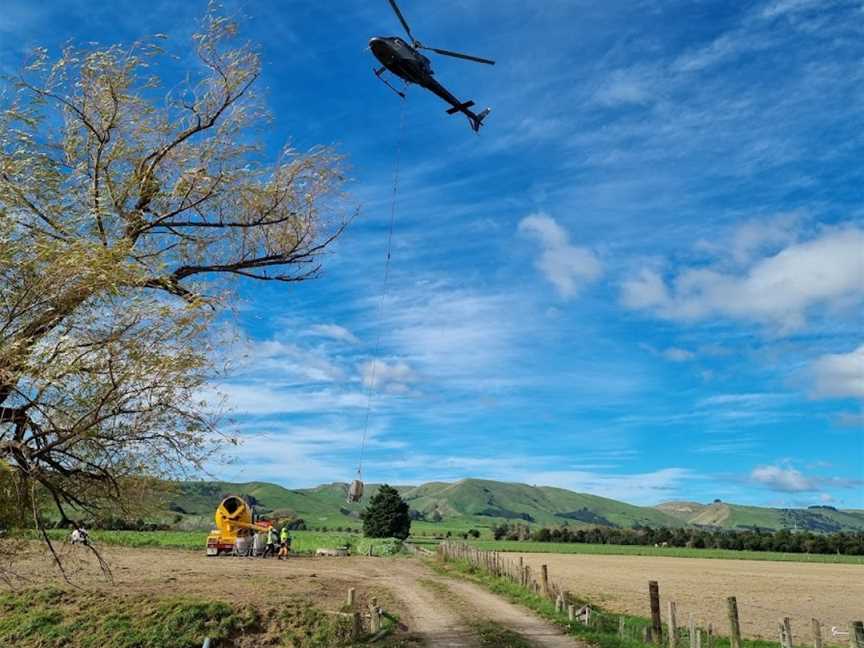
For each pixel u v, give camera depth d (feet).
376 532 327.26
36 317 37.27
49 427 37.22
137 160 47.85
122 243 39.45
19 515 39.42
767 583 174.91
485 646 58.44
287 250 55.72
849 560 319.68
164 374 38.04
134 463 40.27
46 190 41.39
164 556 155.84
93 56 45.32
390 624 71.87
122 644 69.31
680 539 424.87
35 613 77.51
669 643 58.44
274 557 173.58
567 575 184.34
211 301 42.27
